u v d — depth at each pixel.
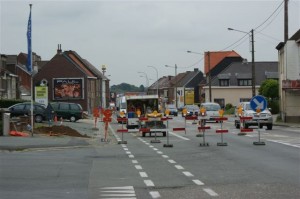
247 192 10.78
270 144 24.22
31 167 15.87
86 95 96.81
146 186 11.99
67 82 96.25
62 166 16.16
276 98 74.56
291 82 48.41
